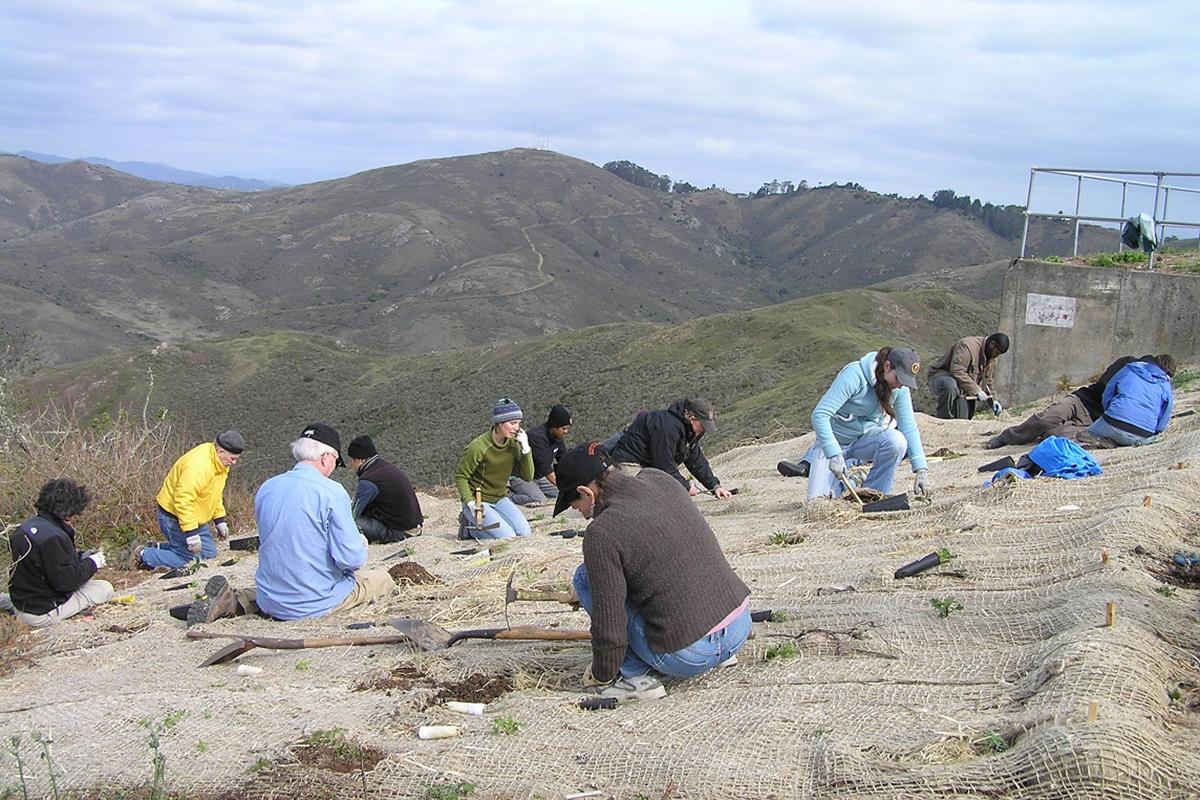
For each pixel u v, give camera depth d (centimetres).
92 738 467
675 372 6381
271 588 674
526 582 681
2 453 1274
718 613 441
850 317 6969
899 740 362
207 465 964
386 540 987
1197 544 540
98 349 13925
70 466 1206
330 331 16238
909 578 554
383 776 398
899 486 880
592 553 429
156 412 1326
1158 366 861
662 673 455
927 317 7481
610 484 445
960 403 1252
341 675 532
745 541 739
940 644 457
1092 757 312
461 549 902
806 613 519
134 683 561
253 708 484
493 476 955
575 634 521
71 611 757
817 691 422
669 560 434
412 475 5747
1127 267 1483
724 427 4100
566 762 390
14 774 439
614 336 7350
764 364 5975
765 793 346
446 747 417
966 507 665
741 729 393
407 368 8500
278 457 7069
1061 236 12181
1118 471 725
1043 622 449
